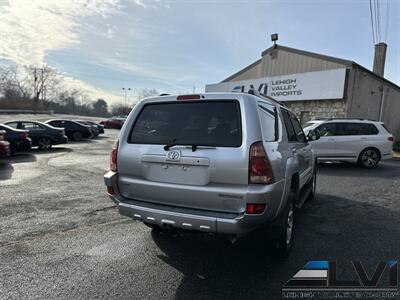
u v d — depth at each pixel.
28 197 5.95
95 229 4.29
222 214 2.76
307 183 5.47
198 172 2.85
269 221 2.89
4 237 3.96
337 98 15.69
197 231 2.95
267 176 2.68
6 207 5.25
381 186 7.70
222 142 2.82
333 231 4.38
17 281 2.89
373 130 10.73
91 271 3.11
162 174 3.05
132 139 3.32
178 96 3.19
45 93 69.56
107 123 38.09
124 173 3.31
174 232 3.07
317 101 16.92
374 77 16.81
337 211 5.41
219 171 2.74
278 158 2.93
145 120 3.32
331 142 10.54
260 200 2.63
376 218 5.02
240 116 2.82
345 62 15.82
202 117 3.01
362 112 16.50
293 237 3.72
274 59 19.88
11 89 65.31
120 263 3.30
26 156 12.53
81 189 6.70
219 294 2.74
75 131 21.23
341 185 7.78
